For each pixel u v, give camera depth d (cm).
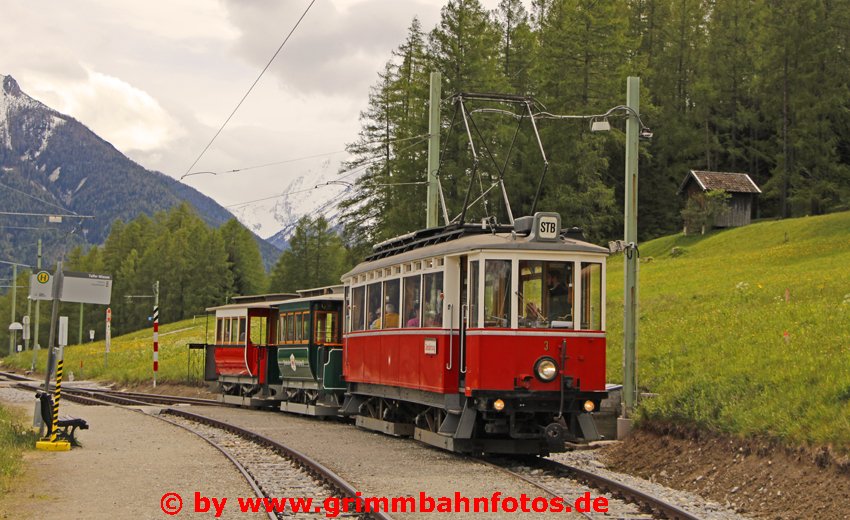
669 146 8219
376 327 1930
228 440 1928
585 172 6406
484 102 5409
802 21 7012
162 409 2809
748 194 6706
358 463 1494
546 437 1448
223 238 12281
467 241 1555
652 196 8025
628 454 1602
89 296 1905
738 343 1919
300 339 2567
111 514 1084
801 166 7119
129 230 13875
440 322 1595
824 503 1088
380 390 1923
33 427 2111
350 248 5866
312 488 1265
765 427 1316
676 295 3259
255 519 1048
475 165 1855
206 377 3397
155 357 4144
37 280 1881
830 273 3081
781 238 5250
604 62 6675
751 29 8556
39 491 1250
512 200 6081
